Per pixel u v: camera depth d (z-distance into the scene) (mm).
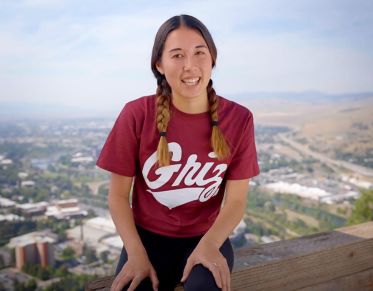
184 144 1567
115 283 1422
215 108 1588
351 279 2018
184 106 1580
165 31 1570
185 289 1386
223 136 1574
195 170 1581
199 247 1467
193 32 1537
